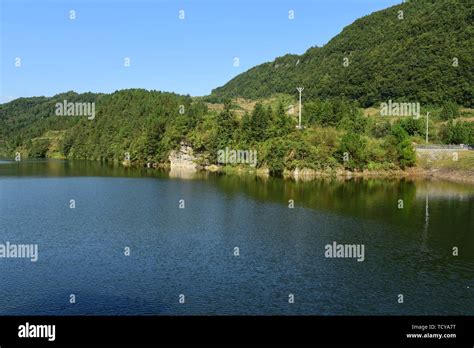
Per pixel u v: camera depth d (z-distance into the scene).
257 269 47.00
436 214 75.88
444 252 53.59
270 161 145.50
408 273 46.16
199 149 180.50
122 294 40.31
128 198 93.44
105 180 130.38
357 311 37.44
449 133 170.50
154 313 36.78
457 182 123.94
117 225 66.75
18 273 45.50
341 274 45.72
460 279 44.59
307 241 58.16
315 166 139.88
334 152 142.62
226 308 37.72
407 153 144.12
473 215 75.06
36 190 105.88
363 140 148.12
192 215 74.81
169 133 194.50
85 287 41.84
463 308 38.12
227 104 177.25
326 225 67.38
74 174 151.38
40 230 63.25
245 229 64.56
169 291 41.03
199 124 187.62
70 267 47.34
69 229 63.91
